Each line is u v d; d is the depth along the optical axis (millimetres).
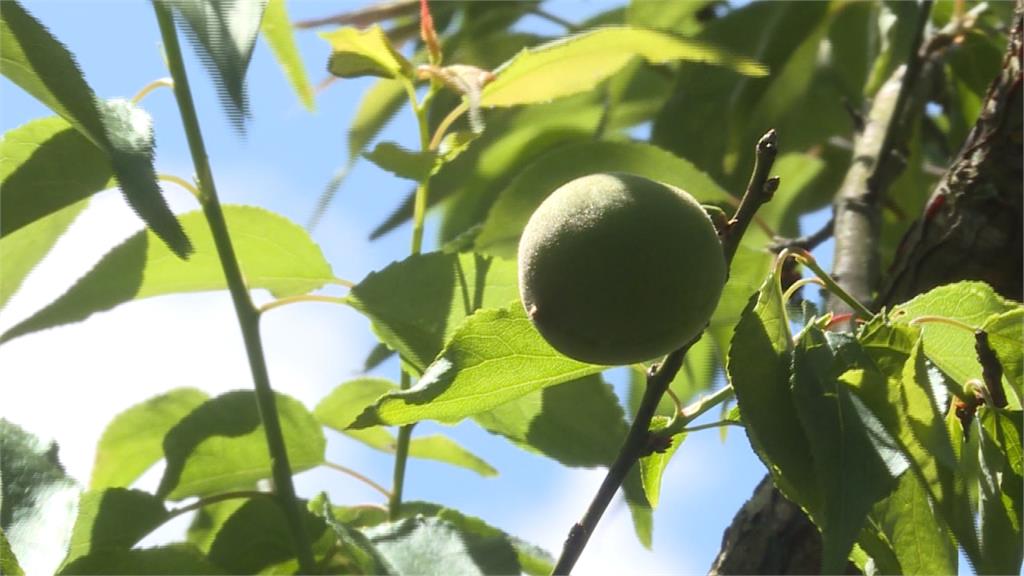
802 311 368
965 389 329
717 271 314
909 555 315
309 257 404
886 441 309
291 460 401
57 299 393
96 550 369
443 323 381
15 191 369
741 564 390
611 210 311
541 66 387
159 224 335
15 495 344
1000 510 318
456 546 359
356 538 356
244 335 379
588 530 320
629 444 323
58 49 343
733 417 333
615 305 308
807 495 309
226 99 310
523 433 386
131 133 341
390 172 379
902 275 413
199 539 402
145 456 411
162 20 376
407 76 386
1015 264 407
